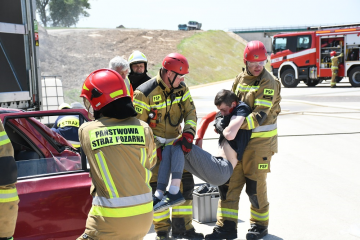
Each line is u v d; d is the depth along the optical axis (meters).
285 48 24.89
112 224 2.46
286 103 15.64
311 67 24.08
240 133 3.86
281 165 6.97
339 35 23.17
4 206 2.41
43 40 39.28
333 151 7.91
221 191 4.03
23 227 2.97
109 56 42.97
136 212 2.51
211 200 4.54
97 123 2.57
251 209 4.08
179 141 3.68
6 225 2.46
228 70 55.47
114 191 2.47
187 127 3.74
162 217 3.88
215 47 62.88
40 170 3.25
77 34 47.00
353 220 4.54
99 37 48.69
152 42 54.00
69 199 3.08
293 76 24.89
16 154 3.63
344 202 5.12
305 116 12.23
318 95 18.67
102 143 2.50
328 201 5.16
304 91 21.38
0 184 2.36
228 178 3.81
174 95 3.82
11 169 2.39
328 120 11.39
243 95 3.96
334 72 23.02
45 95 9.19
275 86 3.87
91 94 2.59
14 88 6.71
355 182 5.94
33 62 6.95
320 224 4.43
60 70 33.16
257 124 3.76
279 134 9.68
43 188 3.03
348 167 6.76
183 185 3.92
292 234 4.18
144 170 2.61
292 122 11.28
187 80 46.78
